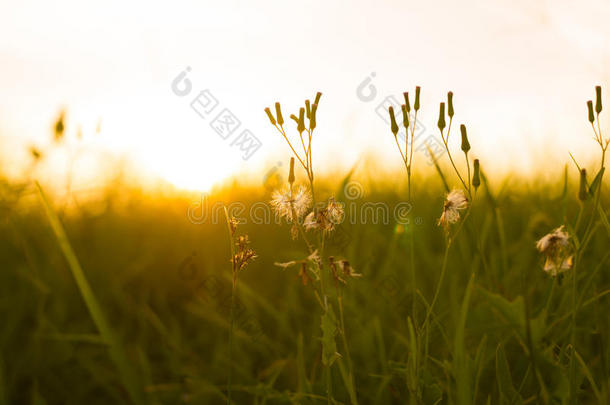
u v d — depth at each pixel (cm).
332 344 43
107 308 66
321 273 43
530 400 43
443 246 72
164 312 68
